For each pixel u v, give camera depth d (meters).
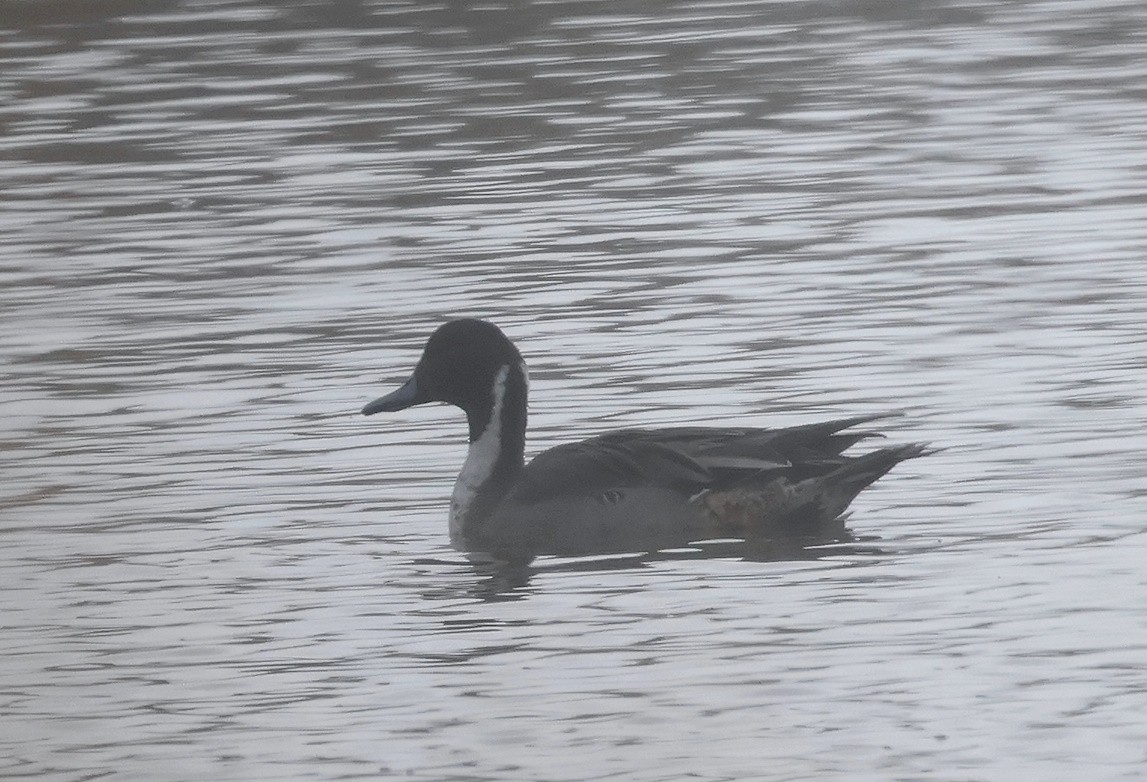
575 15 37.50
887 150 27.02
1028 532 13.69
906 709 10.73
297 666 11.80
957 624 11.98
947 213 23.59
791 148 27.33
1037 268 21.02
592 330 19.42
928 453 14.33
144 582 13.40
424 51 34.44
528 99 30.80
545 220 23.98
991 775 9.86
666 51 34.12
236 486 15.43
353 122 29.58
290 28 36.53
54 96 31.80
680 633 12.09
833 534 14.12
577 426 16.64
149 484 15.52
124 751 10.62
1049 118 28.50
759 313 19.77
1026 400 16.67
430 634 12.27
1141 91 30.00
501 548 14.23
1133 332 18.50
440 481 15.59
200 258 22.80
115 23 37.31
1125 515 13.88
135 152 28.27
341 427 16.88
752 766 10.09
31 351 19.39
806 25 36.34
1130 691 10.82
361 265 22.25
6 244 23.78
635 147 27.67
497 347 14.99
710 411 16.81
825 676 11.26
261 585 13.31
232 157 27.78
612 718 10.79
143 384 18.20
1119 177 24.94
